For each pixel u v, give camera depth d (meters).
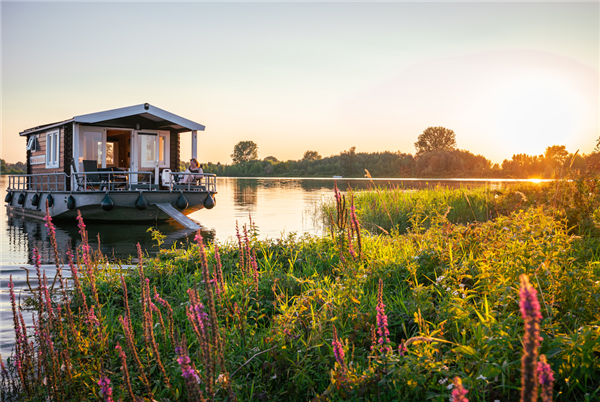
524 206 9.71
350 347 3.58
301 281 5.16
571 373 2.87
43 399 3.10
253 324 4.57
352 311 4.13
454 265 4.79
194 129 18.53
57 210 16.78
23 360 3.24
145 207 15.41
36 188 20.33
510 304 3.62
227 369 3.33
